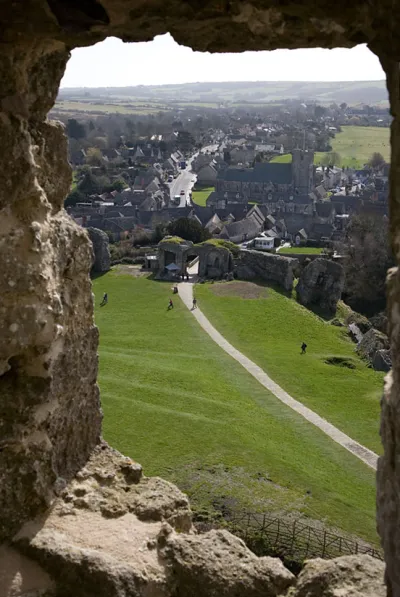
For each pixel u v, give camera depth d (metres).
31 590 7.72
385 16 6.49
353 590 7.19
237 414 27.62
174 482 19.95
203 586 7.84
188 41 8.00
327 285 52.78
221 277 59.78
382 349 39.62
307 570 7.70
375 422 29.20
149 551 8.22
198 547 8.16
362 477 23.06
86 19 7.65
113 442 22.77
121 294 54.47
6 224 7.91
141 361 35.31
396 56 6.52
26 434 8.34
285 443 25.23
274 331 45.81
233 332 45.03
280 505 18.91
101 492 9.17
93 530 8.50
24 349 8.20
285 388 33.72
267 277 58.28
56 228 8.90
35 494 8.52
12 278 7.89
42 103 8.90
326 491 20.33
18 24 7.70
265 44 7.83
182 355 38.62
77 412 9.56
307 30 7.43
